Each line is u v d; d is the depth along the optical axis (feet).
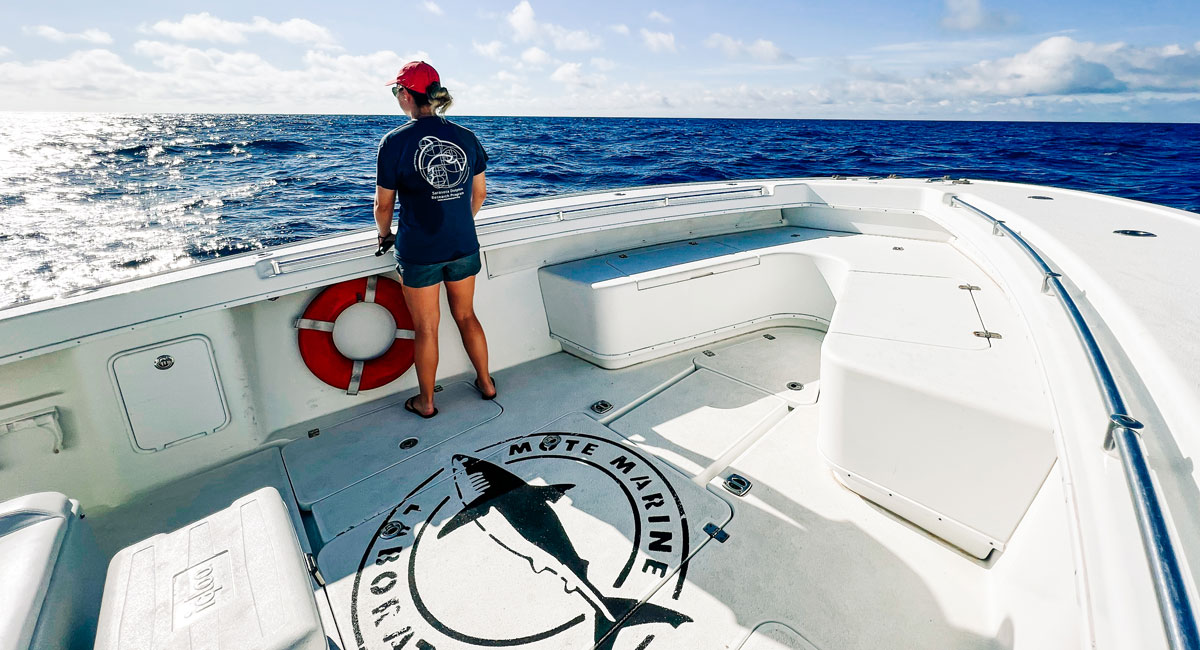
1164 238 5.70
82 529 3.64
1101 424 3.20
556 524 5.65
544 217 8.78
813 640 4.37
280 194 55.16
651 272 8.74
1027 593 4.03
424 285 6.93
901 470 5.24
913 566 5.02
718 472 6.39
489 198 47.03
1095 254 5.03
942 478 4.97
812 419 7.38
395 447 7.12
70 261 36.06
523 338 9.29
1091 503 2.72
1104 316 3.92
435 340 7.45
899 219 10.49
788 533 5.44
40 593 2.84
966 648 4.27
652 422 7.44
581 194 10.97
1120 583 2.24
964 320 6.26
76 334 5.59
